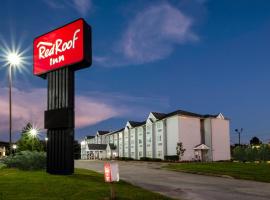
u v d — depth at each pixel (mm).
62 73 21703
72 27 21625
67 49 21609
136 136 83500
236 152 58156
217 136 69812
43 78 23734
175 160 65188
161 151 71312
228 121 72438
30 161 24922
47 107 22047
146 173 30562
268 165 38281
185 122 67688
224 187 19172
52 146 21312
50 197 12562
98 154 105688
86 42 21250
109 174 12070
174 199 13602
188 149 67125
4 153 124312
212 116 70812
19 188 14609
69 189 14602
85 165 46594
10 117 29969
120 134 94188
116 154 97062
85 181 17672
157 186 19344
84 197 12805
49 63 22422
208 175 28391
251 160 54250
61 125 20797
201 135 70188
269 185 20375
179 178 25172
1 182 16609
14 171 23797
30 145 68938
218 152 69375
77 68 21641
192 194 16047
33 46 23844
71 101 21297
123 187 16266
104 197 12930
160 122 72000
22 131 77250
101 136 109812
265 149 54094
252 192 17016
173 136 68000
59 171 20828
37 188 14688
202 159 68375
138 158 81562
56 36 22406
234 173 28000
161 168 38344
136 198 13172
